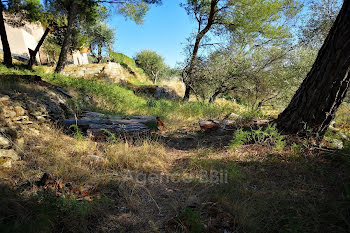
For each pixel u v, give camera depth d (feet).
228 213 6.46
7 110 11.10
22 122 11.41
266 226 5.65
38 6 42.73
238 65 30.35
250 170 9.52
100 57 83.56
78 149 10.94
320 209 5.89
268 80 29.27
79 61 82.38
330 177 7.91
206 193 7.80
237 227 5.83
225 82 32.30
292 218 5.62
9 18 47.67
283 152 10.73
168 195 7.95
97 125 14.62
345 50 10.35
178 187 8.57
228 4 38.99
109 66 53.78
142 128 15.52
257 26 37.24
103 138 13.84
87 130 13.88
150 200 7.59
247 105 32.09
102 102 26.25
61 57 37.55
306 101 11.99
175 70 37.81
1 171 7.37
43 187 7.27
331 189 7.20
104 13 44.24
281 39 35.04
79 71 50.57
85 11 40.73
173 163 11.25
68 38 37.60
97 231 5.84
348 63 10.49
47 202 6.03
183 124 21.06
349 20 10.10
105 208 6.79
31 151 9.46
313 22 26.09
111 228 6.02
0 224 4.70
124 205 7.16
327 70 11.05
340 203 5.79
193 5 40.86
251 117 17.29
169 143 15.05
